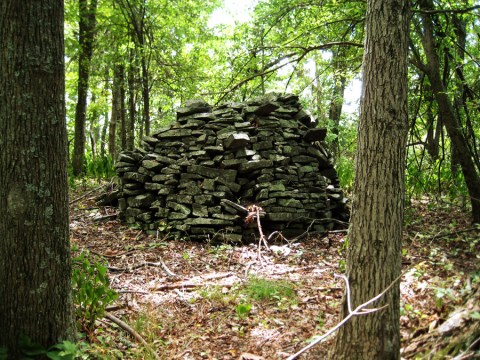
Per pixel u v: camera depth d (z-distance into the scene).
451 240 6.07
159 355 3.63
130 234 7.29
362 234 2.95
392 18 2.95
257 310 4.40
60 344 2.95
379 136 2.94
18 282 2.87
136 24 12.04
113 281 5.20
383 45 2.96
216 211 7.00
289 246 6.66
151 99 17.88
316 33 9.00
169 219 7.22
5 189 2.84
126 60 12.61
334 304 4.33
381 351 2.85
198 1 13.59
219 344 3.82
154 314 4.25
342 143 14.60
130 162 7.91
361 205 2.98
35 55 2.82
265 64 9.35
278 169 7.23
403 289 4.26
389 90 2.94
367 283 2.89
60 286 3.04
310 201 7.36
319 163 8.02
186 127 7.70
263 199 7.09
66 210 3.08
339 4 7.86
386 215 2.89
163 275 5.53
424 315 3.56
